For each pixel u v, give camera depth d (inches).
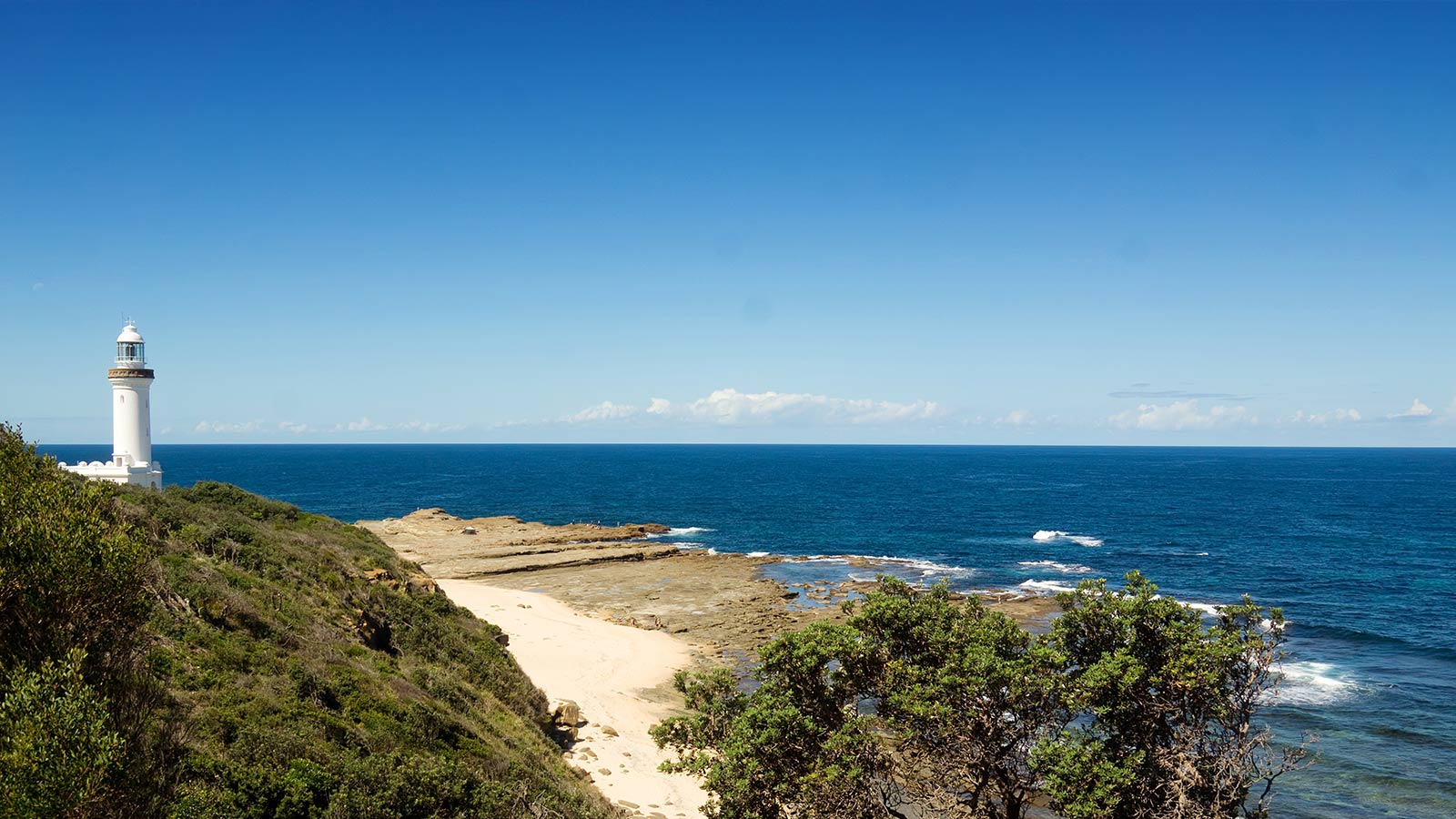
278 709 665.0
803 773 617.3
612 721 1323.8
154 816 472.7
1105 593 639.1
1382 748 1277.1
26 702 407.2
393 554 1752.0
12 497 478.0
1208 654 560.1
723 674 729.0
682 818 974.4
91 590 482.9
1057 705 605.9
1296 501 5625.0
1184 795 528.1
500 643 1514.5
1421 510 5054.1
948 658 624.7
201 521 1090.7
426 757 721.6
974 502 5575.8
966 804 620.7
